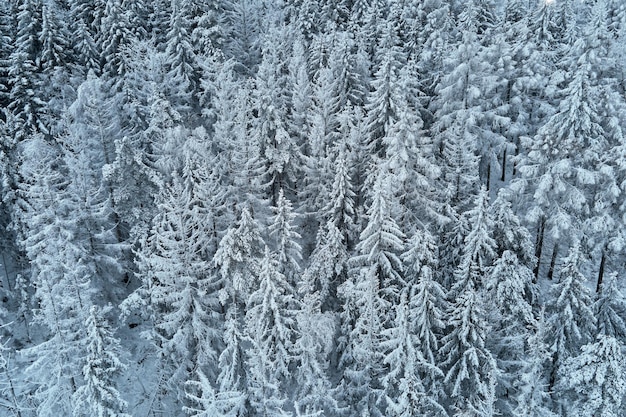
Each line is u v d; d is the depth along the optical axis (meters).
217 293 28.84
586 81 32.56
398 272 29.47
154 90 36.75
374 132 36.19
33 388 30.66
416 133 34.16
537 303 30.06
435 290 27.22
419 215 33.19
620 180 32.84
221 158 35.22
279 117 35.62
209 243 31.39
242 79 50.69
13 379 31.30
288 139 35.34
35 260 29.59
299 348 26.28
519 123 42.62
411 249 26.88
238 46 57.12
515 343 26.41
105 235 33.00
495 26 53.69
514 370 27.58
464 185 34.47
